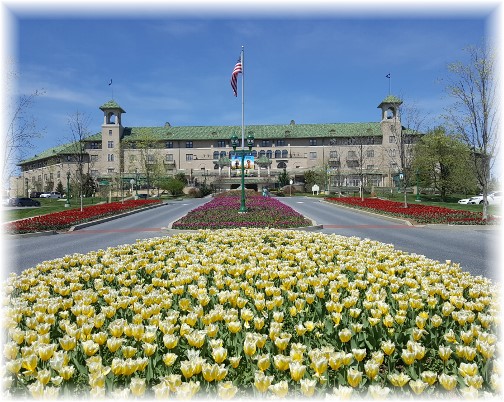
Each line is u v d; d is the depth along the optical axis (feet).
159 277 24.71
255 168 328.90
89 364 10.93
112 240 59.98
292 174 319.88
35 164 402.72
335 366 11.03
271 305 16.84
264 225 66.90
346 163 329.72
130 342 14.44
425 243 53.06
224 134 344.28
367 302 16.42
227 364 13.39
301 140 339.16
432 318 15.06
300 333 14.11
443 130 177.47
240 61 135.85
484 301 17.52
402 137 155.94
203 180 315.17
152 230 73.05
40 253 48.55
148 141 297.33
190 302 18.44
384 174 306.55
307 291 21.21
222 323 15.47
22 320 17.17
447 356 12.25
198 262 28.43
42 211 121.80
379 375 12.33
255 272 23.29
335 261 30.71
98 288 21.36
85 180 256.52
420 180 196.44
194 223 69.82
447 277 22.25
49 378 10.61
